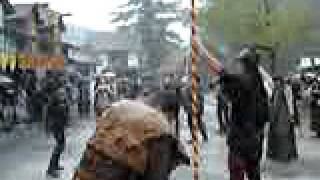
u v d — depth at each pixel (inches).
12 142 757.3
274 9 1601.9
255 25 1588.3
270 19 1576.0
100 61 1963.6
